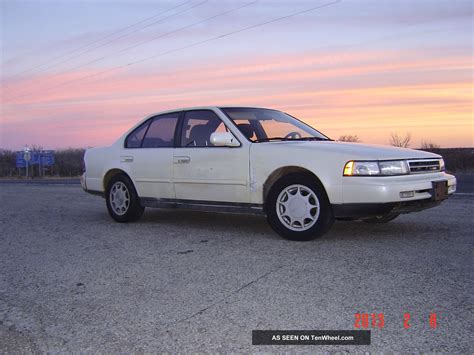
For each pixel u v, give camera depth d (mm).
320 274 3885
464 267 3984
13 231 6594
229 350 2590
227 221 6836
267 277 3857
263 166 5332
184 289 3631
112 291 3652
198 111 6238
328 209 4957
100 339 2791
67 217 7934
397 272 3879
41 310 3301
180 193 6184
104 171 7145
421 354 2480
